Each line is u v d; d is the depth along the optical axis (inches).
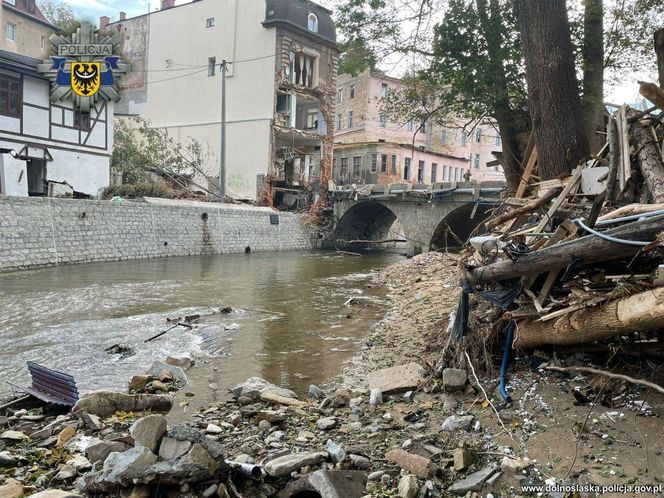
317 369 317.1
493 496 156.9
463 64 422.0
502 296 238.4
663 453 161.8
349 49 478.3
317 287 672.4
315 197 1390.3
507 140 438.6
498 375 243.4
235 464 164.1
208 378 298.2
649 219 176.2
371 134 1753.2
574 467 163.8
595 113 397.7
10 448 195.8
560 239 219.5
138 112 1505.9
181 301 540.4
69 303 506.0
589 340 208.7
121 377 299.0
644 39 421.4
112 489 151.3
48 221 724.0
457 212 1123.3
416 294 567.2
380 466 177.0
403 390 257.1
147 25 1487.5
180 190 1151.6
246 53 1323.8
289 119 1334.9
